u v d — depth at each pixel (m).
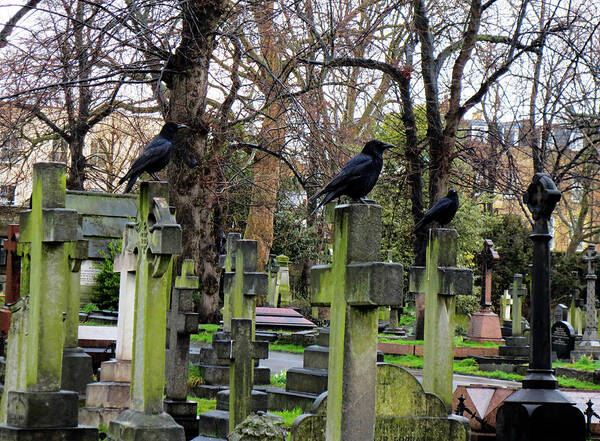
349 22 31.14
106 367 14.55
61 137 36.12
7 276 16.78
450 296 12.82
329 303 9.03
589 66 29.84
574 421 12.90
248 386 13.38
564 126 33.12
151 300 11.52
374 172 10.05
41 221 11.19
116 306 31.52
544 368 13.25
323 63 28.58
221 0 25.55
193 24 25.50
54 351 11.23
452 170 35.00
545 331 13.27
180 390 15.44
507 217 55.75
